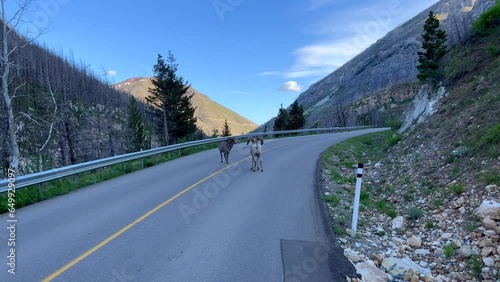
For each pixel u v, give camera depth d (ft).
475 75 48.47
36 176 30.86
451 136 35.99
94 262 17.01
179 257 17.71
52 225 23.00
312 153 66.85
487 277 15.48
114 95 318.86
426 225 22.58
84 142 172.76
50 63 251.80
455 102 45.98
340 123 292.61
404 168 38.19
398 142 56.08
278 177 41.04
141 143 180.14
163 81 165.58
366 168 49.29
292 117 228.22
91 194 32.81
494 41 51.55
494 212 19.08
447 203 24.27
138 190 34.04
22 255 17.83
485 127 30.53
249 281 15.33
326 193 32.96
